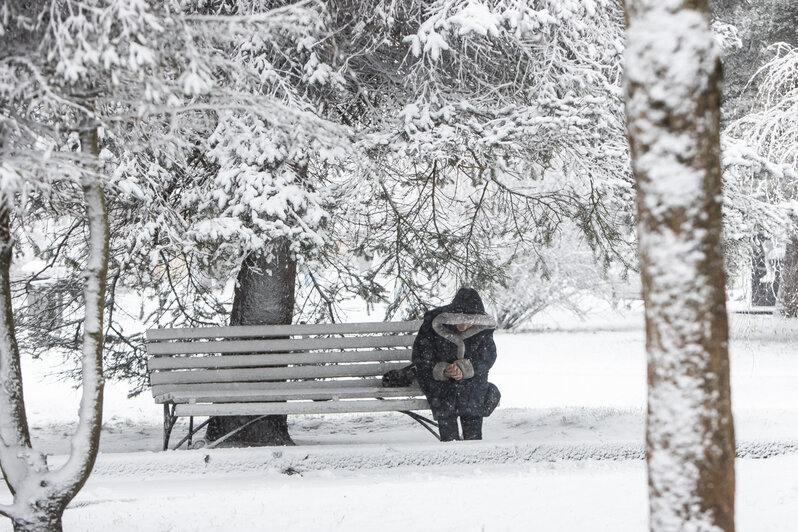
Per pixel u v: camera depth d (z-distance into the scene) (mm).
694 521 4293
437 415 11375
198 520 7602
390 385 11852
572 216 14062
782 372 26828
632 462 10578
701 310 4301
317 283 14961
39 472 5992
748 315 29391
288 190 11312
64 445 13617
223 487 9125
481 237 15336
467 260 14938
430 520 7422
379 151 11898
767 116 26562
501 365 30078
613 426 13383
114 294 13492
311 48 11406
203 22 6230
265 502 8219
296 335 12047
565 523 7242
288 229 11266
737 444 10922
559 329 45906
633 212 12430
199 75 6055
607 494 8391
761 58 31531
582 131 11484
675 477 4320
